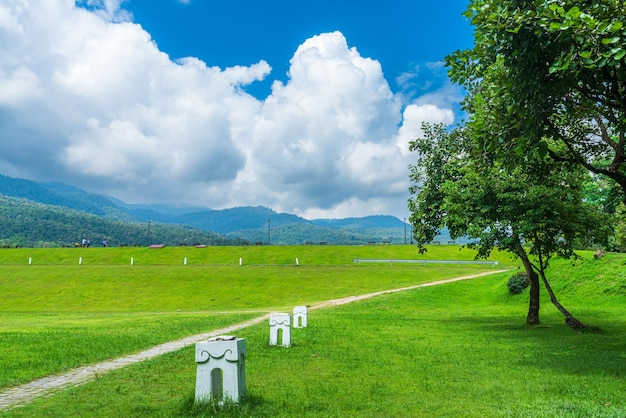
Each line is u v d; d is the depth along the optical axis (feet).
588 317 77.77
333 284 159.12
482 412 25.09
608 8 31.14
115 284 163.94
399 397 28.48
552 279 112.37
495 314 90.43
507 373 35.83
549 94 34.88
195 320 83.66
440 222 78.43
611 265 105.40
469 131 69.36
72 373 36.91
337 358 41.86
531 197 61.57
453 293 130.93
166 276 174.50
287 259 223.92
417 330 64.90
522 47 33.99
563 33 30.27
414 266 196.13
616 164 42.60
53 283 167.12
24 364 39.60
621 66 33.88
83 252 245.24
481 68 41.19
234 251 241.55
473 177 67.41
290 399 27.48
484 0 36.52
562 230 64.13
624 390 30.55
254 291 151.94
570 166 48.57
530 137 35.14
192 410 24.49
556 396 28.94
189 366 37.86
